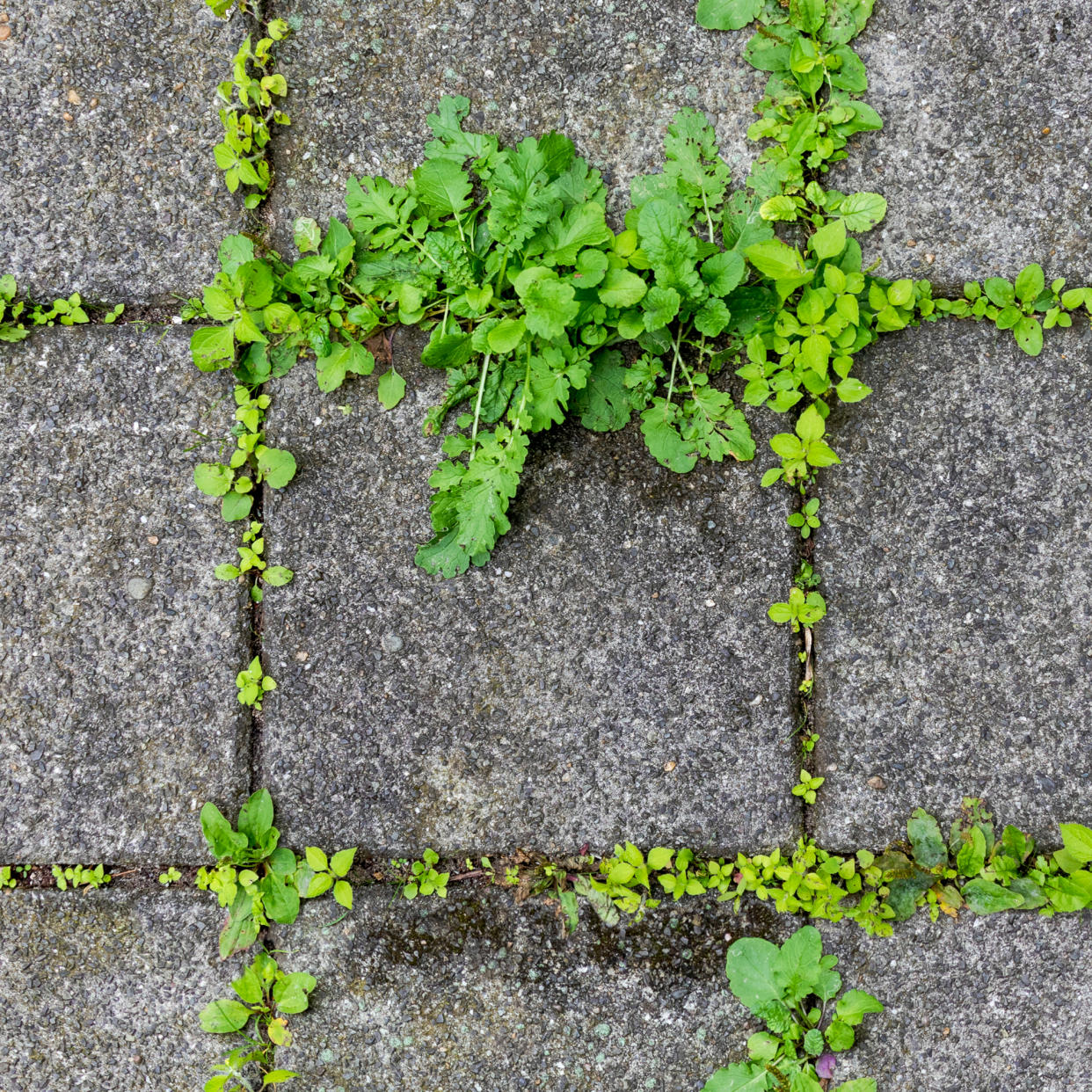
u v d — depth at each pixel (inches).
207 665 81.8
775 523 81.7
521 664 81.8
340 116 81.9
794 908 81.0
